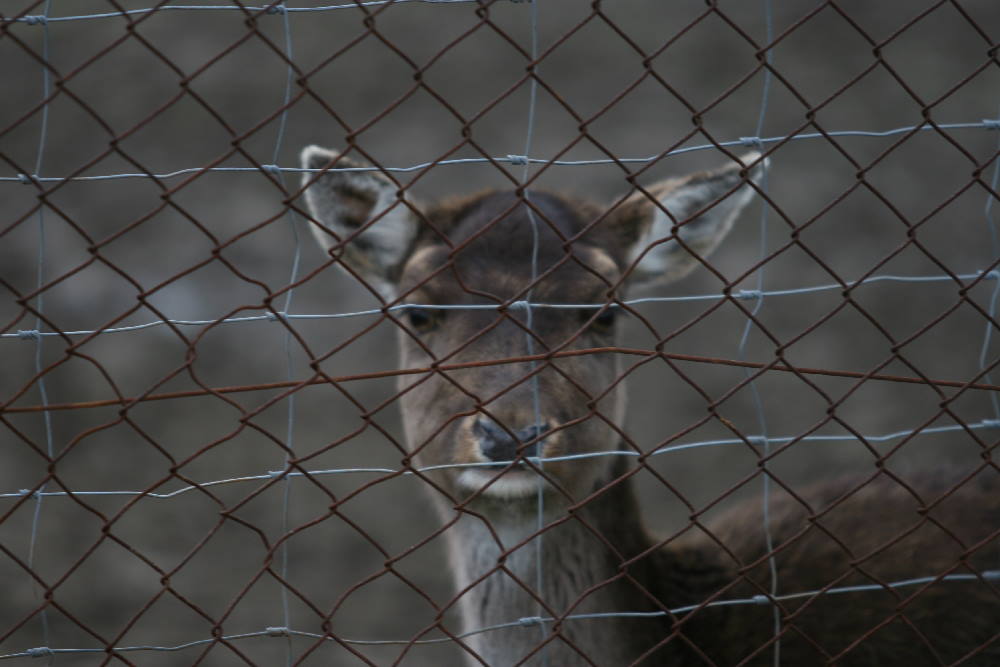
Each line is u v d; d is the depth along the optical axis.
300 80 4.91
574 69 29.31
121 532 15.84
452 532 9.11
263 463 17.77
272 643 13.82
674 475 17.39
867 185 5.75
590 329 9.00
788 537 9.86
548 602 8.70
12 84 27.08
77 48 28.42
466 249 9.04
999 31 30.94
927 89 28.73
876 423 18.59
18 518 15.94
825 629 9.25
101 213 23.72
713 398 19.31
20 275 21.84
